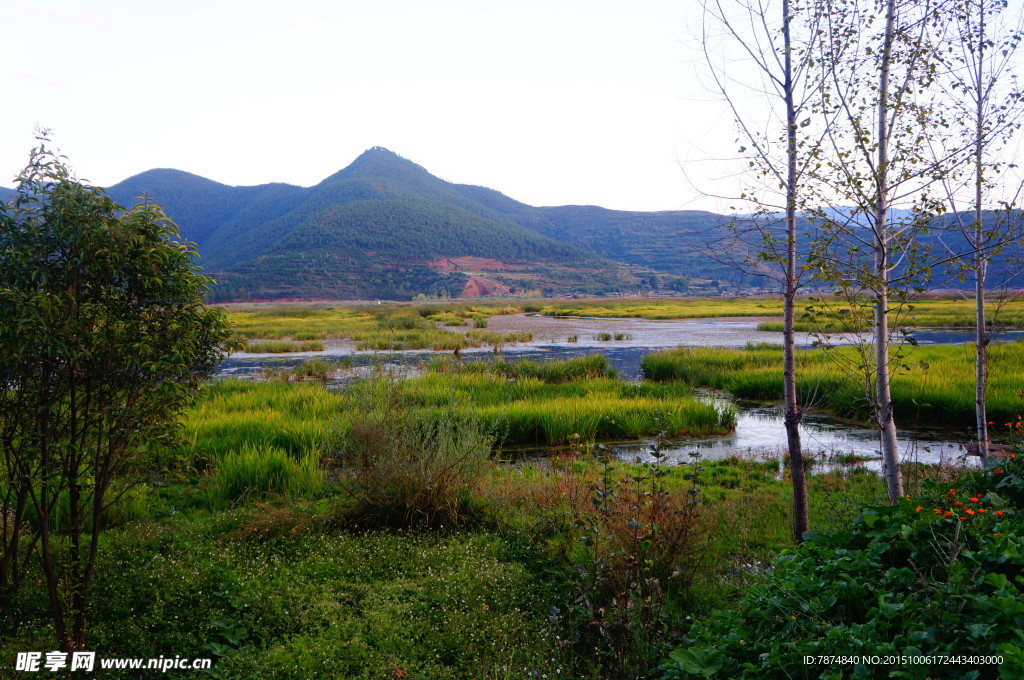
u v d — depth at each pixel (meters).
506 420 11.99
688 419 13.26
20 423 4.08
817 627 3.39
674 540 5.12
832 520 6.31
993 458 6.79
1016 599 3.04
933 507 4.61
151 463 4.80
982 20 5.75
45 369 3.98
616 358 30.42
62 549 4.75
